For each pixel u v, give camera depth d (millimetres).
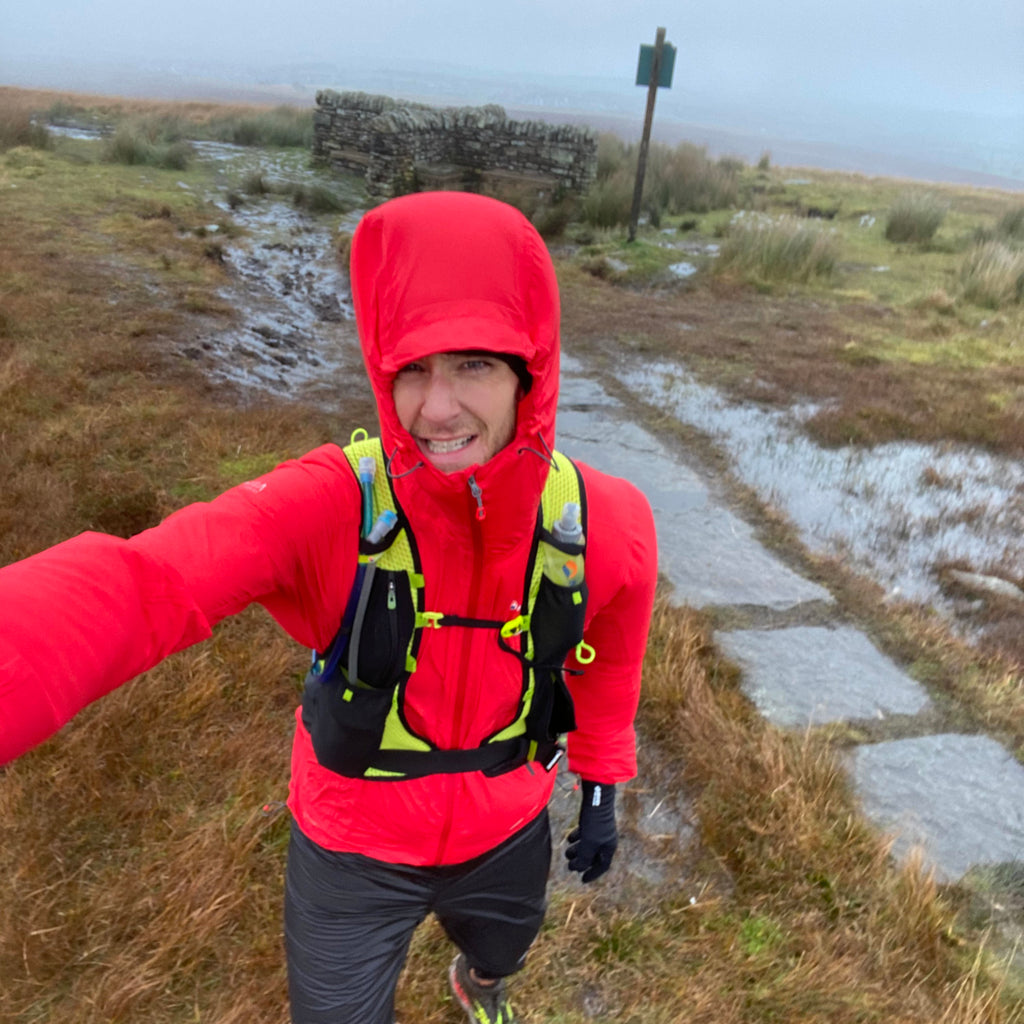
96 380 5484
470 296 894
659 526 4602
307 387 6180
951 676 3434
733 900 2301
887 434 6156
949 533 4809
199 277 8398
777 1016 1983
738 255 11156
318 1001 1234
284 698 2910
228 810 2396
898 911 2246
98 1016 1842
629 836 2506
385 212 933
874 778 2871
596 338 8180
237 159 15773
